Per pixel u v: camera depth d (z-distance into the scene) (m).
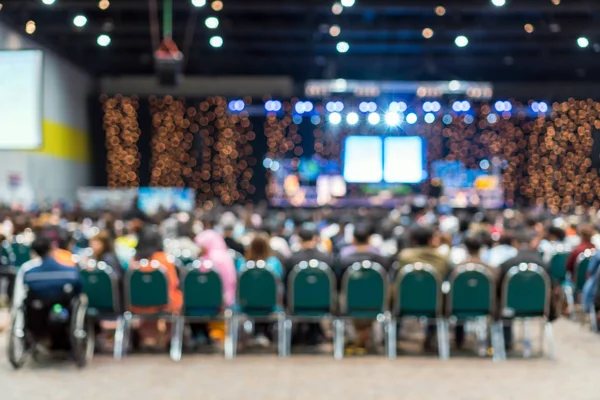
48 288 6.86
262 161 27.41
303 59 26.12
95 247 7.73
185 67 27.77
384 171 26.17
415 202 22.52
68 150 24.33
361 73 27.92
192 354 7.82
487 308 7.46
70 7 17.89
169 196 21.66
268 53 26.31
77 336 7.05
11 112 8.91
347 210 21.55
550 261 9.77
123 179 27.05
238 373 6.92
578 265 9.30
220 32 21.27
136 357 7.65
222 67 28.05
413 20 21.28
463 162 26.83
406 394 6.16
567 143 27.25
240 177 27.47
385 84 25.25
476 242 7.57
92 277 7.42
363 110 25.56
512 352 7.97
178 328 7.72
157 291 7.49
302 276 7.53
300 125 27.20
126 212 14.70
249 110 27.17
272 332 8.48
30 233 10.62
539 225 11.71
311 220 13.48
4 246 9.94
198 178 27.31
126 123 27.03
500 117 27.20
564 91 27.95
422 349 8.13
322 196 26.22
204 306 7.59
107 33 21.64
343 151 26.36
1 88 8.90
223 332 8.43
